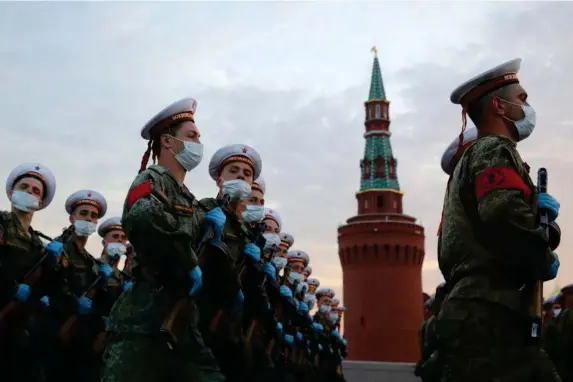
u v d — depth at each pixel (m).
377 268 59.47
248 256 8.63
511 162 4.86
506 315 4.78
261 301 8.82
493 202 4.70
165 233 5.18
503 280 4.87
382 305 58.62
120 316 5.45
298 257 17.11
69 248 9.96
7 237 8.31
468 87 5.56
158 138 6.26
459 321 4.85
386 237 59.75
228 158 9.23
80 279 9.85
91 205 10.41
